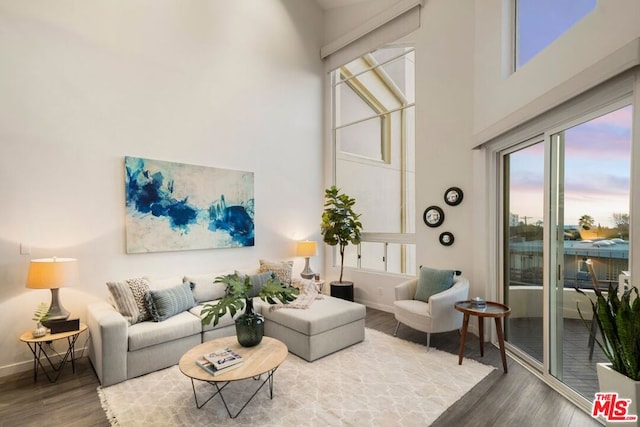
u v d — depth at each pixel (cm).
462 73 420
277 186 534
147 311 332
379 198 541
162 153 408
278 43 538
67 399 261
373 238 548
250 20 502
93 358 312
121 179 376
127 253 378
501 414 237
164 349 313
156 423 229
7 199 310
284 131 545
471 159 411
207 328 346
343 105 598
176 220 415
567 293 268
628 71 197
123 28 381
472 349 356
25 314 318
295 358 335
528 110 281
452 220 431
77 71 349
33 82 325
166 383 285
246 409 244
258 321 280
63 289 339
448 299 351
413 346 365
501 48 347
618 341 197
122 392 270
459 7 423
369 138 555
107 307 324
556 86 248
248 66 497
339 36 586
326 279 605
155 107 403
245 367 238
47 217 330
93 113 358
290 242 552
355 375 296
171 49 418
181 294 359
